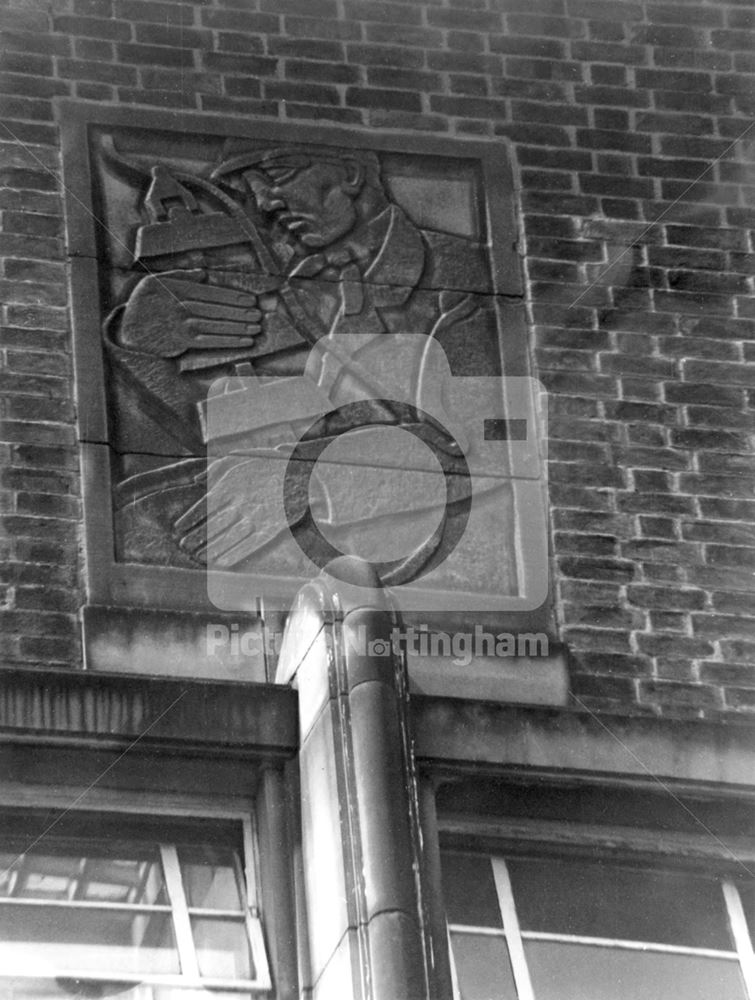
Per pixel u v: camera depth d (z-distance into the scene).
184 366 11.61
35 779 10.28
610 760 10.70
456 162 12.45
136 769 10.36
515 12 12.92
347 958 9.45
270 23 12.58
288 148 12.30
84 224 11.85
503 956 10.24
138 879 10.20
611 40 12.97
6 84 12.12
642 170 12.62
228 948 10.02
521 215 12.37
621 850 10.63
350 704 10.01
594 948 10.34
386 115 12.49
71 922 10.02
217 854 10.32
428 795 10.45
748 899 10.62
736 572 11.59
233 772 10.42
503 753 10.59
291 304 11.89
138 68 12.31
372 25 12.72
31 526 11.04
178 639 10.88
